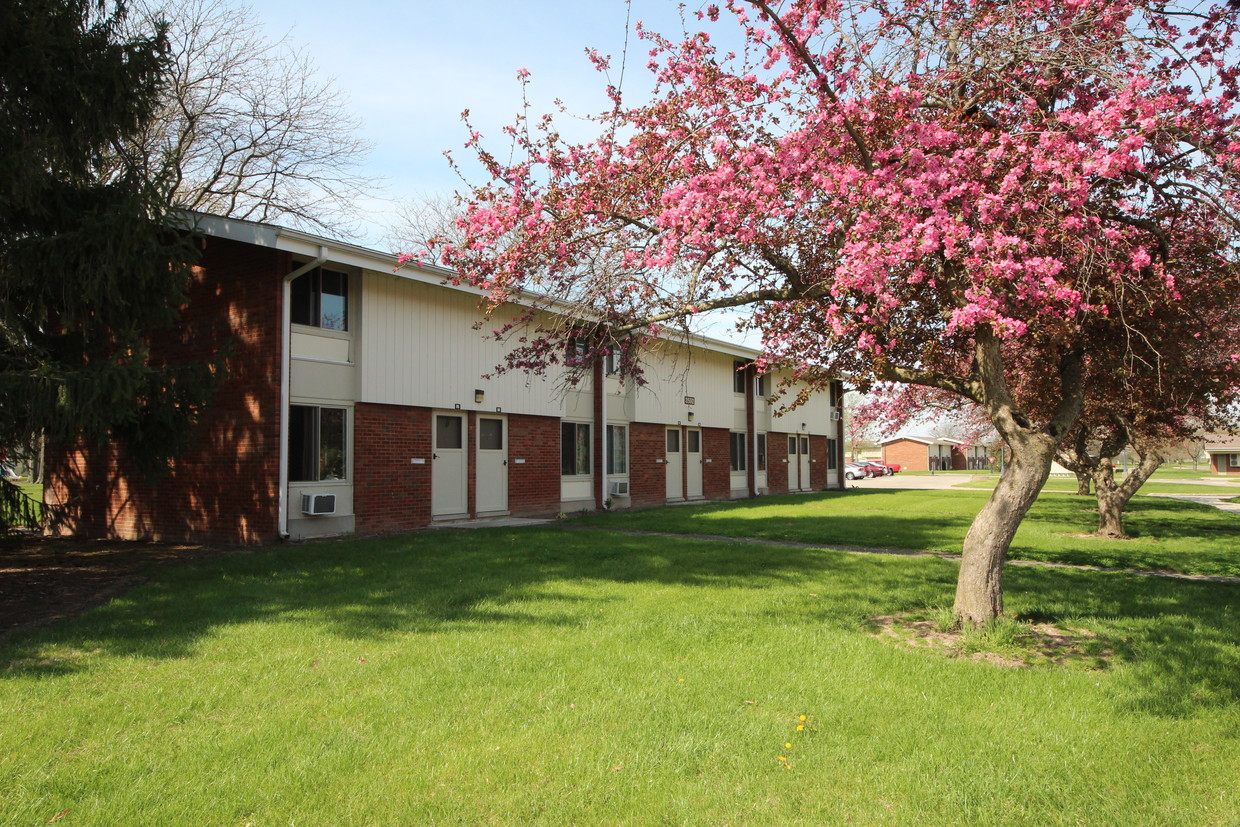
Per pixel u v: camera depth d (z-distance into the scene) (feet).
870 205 19.20
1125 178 20.20
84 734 13.57
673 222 20.27
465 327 50.85
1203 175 18.88
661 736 13.60
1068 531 49.11
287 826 10.55
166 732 13.76
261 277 40.55
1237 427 39.34
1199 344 25.36
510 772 12.16
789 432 96.27
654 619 22.18
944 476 200.75
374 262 41.16
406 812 10.93
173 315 33.30
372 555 34.45
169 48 32.71
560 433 59.67
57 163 29.66
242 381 40.91
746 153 20.22
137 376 29.19
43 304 30.22
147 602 24.50
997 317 16.98
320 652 18.69
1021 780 12.03
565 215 22.43
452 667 17.38
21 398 27.71
